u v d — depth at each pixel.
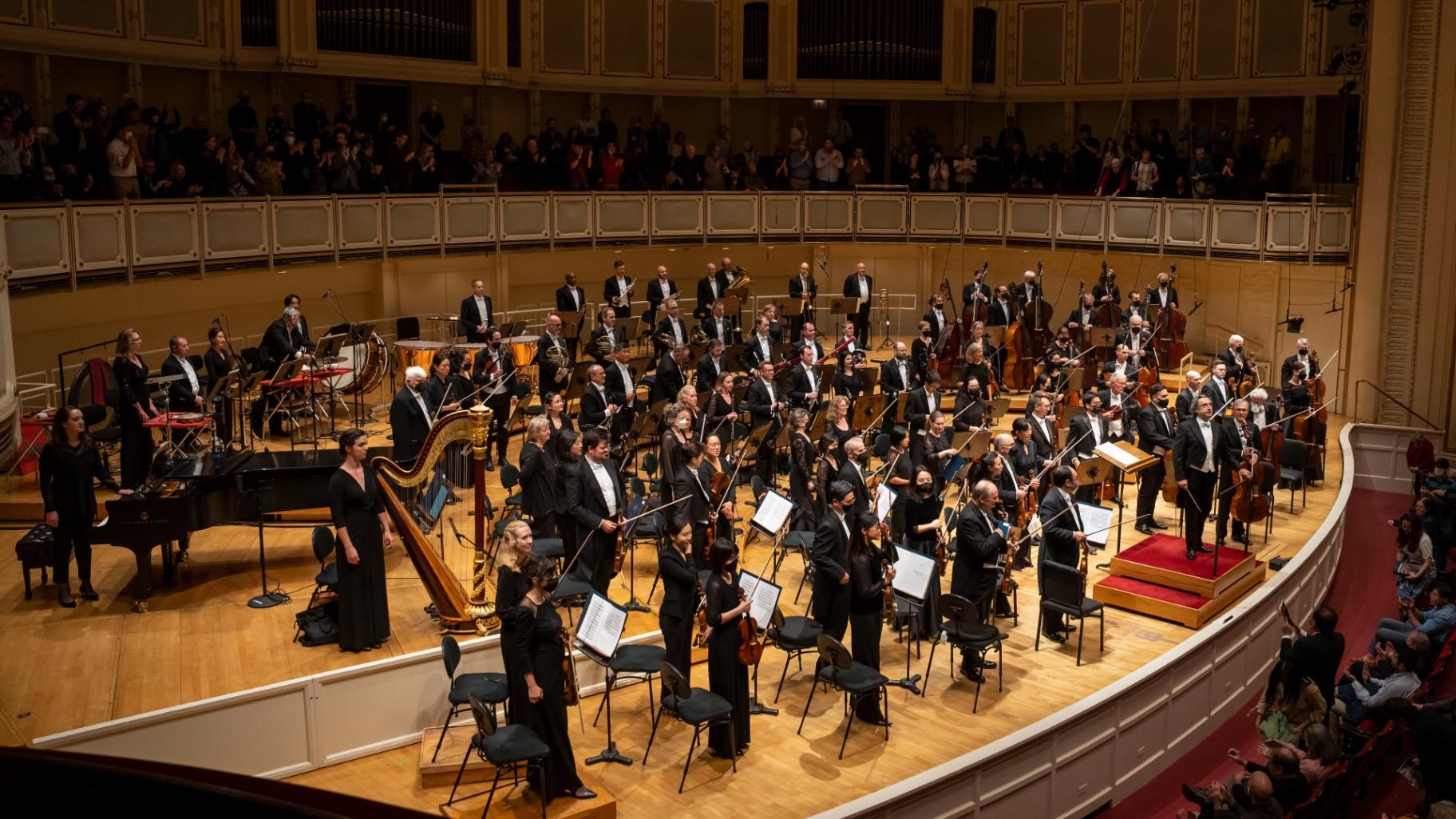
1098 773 11.38
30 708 9.52
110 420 15.17
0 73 19.20
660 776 9.91
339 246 21.28
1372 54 22.59
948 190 27.55
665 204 26.03
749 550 14.80
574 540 12.27
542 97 27.02
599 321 22.36
